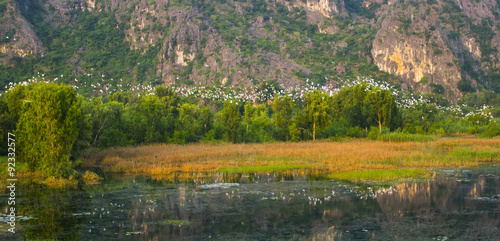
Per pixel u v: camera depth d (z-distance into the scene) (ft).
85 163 145.38
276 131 258.37
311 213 71.87
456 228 62.28
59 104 110.22
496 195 84.38
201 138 248.52
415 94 625.41
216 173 120.26
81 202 81.97
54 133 108.17
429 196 83.87
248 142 245.24
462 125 329.52
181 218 69.51
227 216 70.54
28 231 62.44
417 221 66.23
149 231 62.44
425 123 321.73
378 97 290.76
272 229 63.00
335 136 260.21
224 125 245.45
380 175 109.60
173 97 435.53
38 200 84.23
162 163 142.10
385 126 286.87
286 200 81.92
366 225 64.44
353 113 296.51
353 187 94.38
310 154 156.56
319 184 99.14
